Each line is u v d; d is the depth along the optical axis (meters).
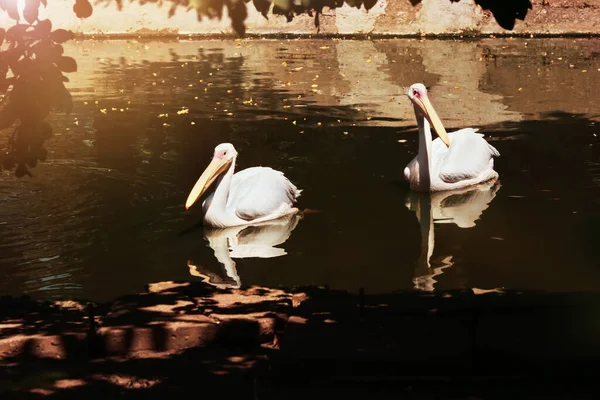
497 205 9.84
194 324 5.27
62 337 5.19
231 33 22.92
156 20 23.06
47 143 12.45
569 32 21.98
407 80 16.62
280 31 22.80
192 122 13.58
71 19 23.06
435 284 7.58
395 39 22.12
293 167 11.31
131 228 9.29
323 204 10.06
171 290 6.42
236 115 13.98
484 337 4.60
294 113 14.06
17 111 5.39
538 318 4.86
